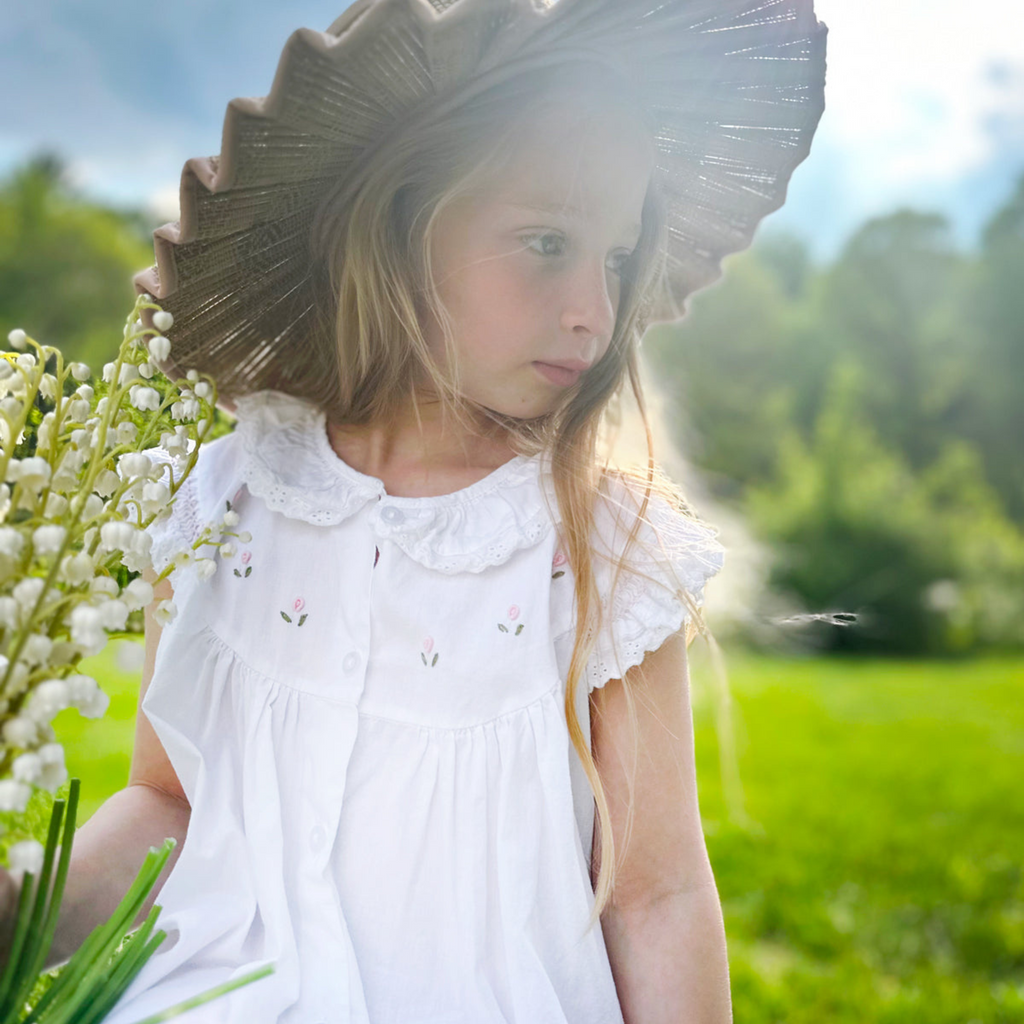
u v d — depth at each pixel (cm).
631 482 115
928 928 336
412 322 107
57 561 71
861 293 2167
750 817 444
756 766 562
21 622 71
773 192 125
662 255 120
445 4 102
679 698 108
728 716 117
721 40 104
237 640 106
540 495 108
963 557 1550
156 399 86
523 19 91
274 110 92
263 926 100
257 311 118
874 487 1559
